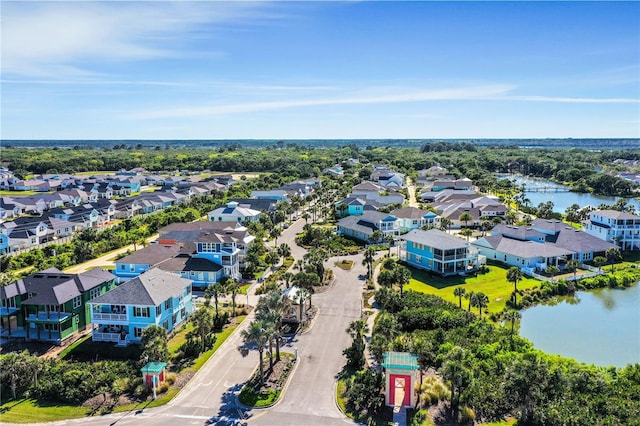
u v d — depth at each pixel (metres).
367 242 116.69
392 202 165.75
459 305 74.38
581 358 60.03
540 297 81.44
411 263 98.31
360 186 181.00
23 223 120.75
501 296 79.94
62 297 61.16
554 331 68.25
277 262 97.88
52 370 51.78
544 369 45.22
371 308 73.88
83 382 48.72
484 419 45.50
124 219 138.12
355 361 55.03
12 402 48.12
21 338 62.34
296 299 66.31
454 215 140.88
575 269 90.69
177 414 45.91
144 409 46.72
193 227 112.88
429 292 81.12
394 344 56.03
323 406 47.38
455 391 48.22
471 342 59.69
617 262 102.31
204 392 49.88
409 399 47.00
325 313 71.75
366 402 47.47
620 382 51.00
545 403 46.91
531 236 106.44
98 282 67.88
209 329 62.31
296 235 125.62
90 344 60.78
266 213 139.75
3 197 169.25
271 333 51.34
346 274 91.88
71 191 188.12
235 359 57.16
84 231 119.06
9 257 98.25
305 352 59.16
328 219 146.00
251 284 85.56
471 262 94.50
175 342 61.84
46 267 93.56
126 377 51.59
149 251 88.44
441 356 54.72
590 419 44.34
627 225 112.25
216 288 67.69
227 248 85.69
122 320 61.06
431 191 195.25
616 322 71.81
